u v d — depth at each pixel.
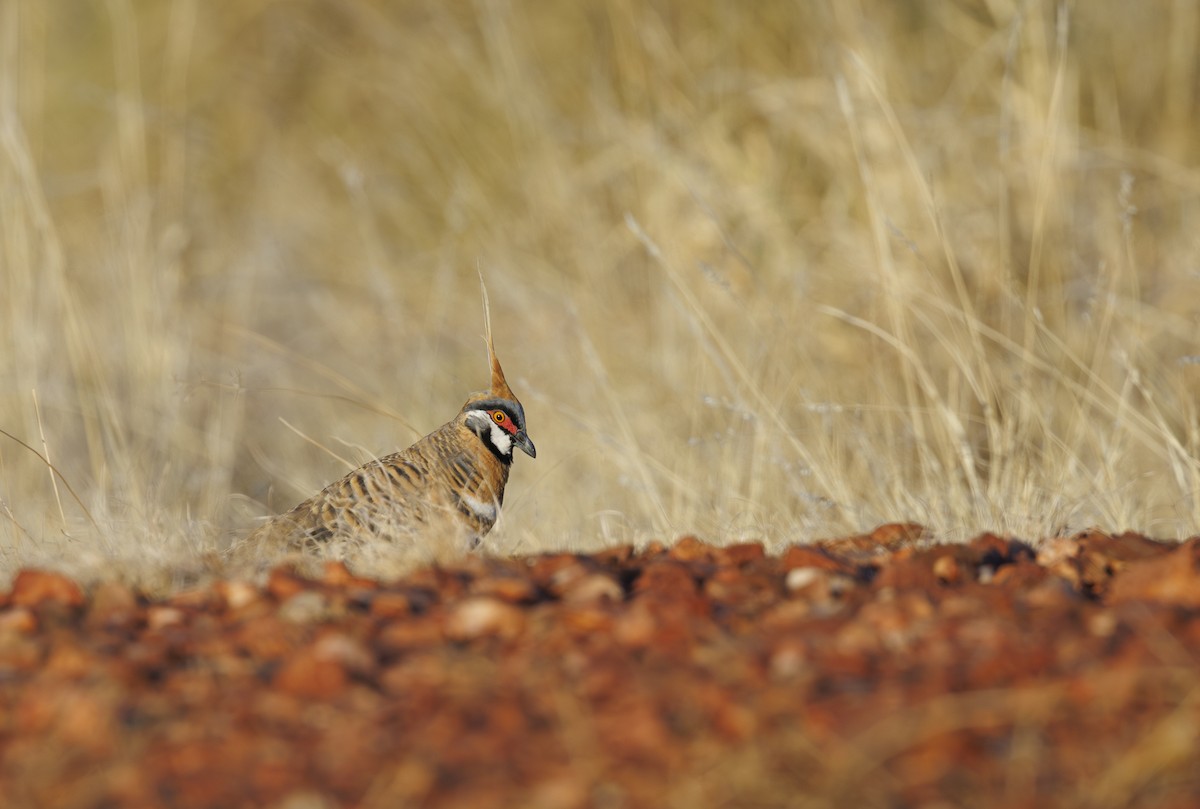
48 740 8.52
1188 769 7.82
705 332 23.14
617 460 18.84
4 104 26.36
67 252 29.23
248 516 21.95
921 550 12.38
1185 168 26.03
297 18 33.91
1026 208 23.92
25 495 21.36
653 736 8.18
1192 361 17.41
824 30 26.00
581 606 10.29
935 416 18.69
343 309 28.92
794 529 16.17
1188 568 10.50
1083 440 19.95
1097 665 8.80
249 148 33.66
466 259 28.39
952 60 26.84
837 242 24.44
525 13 30.23
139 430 23.30
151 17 34.53
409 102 31.27
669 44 27.58
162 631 10.53
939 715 8.23
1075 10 26.89
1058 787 7.67
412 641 10.02
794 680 8.71
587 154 28.42
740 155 26.67
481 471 15.15
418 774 7.89
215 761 8.16
